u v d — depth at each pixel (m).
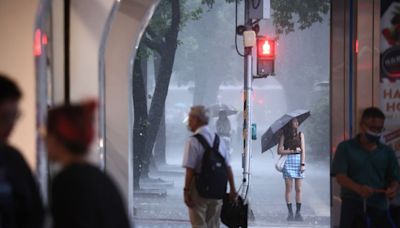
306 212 42.94
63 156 9.81
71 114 9.80
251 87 35.75
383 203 18.78
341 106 25.06
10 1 16.84
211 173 21.98
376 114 18.53
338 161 18.78
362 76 23.23
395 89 23.33
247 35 34.94
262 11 34.91
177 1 54.53
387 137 23.36
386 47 23.25
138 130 53.19
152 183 55.78
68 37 22.02
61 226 9.45
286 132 37.84
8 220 10.36
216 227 22.80
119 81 27.52
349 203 18.95
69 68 22.00
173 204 47.78
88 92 22.08
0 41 16.89
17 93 10.77
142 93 53.06
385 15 23.22
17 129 16.58
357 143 18.83
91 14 22.11
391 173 18.77
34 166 16.48
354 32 23.55
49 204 9.82
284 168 37.78
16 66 16.94
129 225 9.83
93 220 9.42
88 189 9.48
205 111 22.31
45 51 17.38
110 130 27.67
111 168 27.73
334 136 25.73
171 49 54.75
